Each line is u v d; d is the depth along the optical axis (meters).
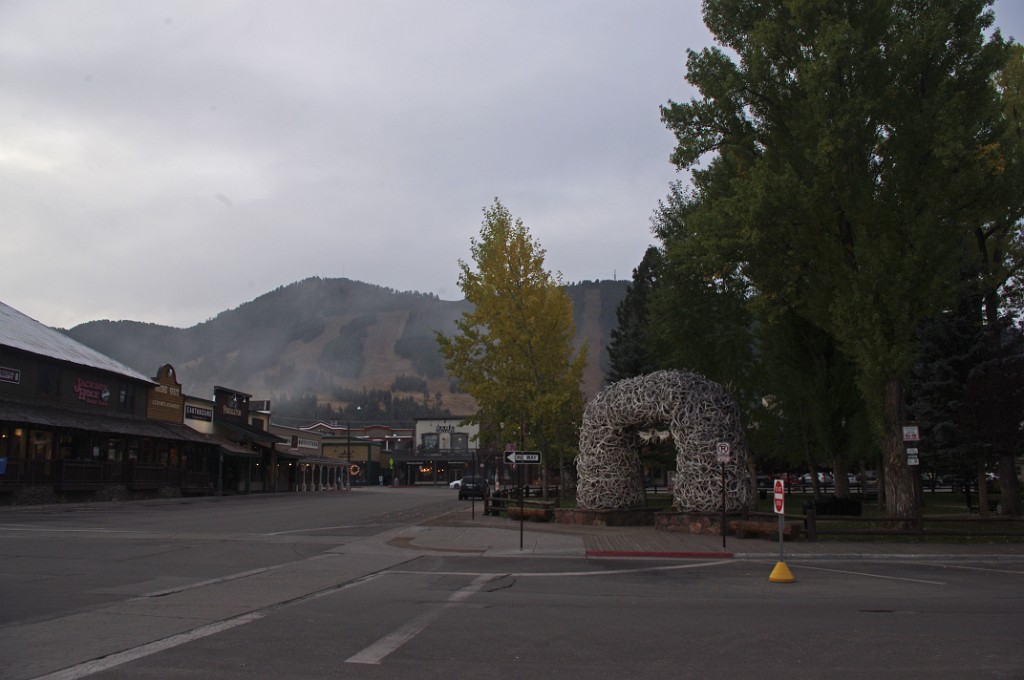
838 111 20.94
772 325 29.61
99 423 38.84
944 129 20.41
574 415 35.91
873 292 21.14
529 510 27.11
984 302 30.31
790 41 22.59
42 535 19.23
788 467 57.12
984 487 27.73
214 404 55.94
